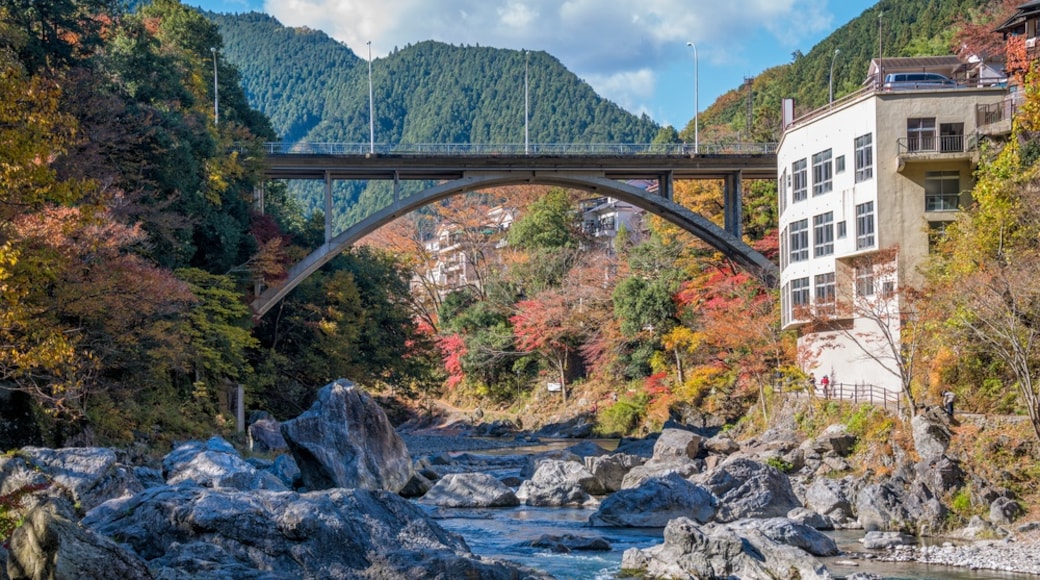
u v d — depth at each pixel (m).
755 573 18.97
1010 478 28.62
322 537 15.04
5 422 27.64
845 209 42.81
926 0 101.88
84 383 31.17
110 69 43.78
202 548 14.44
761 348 48.84
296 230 67.00
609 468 35.84
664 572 19.89
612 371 70.50
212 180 49.31
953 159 39.78
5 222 23.02
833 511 28.56
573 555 22.38
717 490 29.16
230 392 48.50
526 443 65.44
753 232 71.50
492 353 77.94
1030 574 21.20
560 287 75.94
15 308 23.12
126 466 22.92
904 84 47.12
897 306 38.38
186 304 39.38
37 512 10.85
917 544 24.92
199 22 64.69
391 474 31.19
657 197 58.84
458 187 57.47
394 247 94.38
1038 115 27.81
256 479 24.41
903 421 33.34
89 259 29.56
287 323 59.53
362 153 56.00
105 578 10.76
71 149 31.69
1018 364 30.95
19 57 35.31
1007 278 30.22
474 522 27.67
